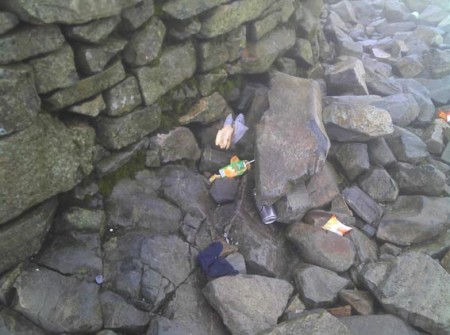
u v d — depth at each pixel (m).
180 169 1.88
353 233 1.92
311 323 1.51
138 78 1.62
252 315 1.56
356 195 2.07
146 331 1.48
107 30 1.43
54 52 1.33
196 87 1.94
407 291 1.69
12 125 1.25
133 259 1.58
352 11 3.62
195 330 1.51
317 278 1.74
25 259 1.44
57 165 1.41
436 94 2.83
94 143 1.57
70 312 1.39
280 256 1.84
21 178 1.32
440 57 3.08
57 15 1.27
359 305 1.69
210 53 1.91
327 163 2.17
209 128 2.04
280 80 2.17
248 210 1.88
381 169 2.16
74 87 1.42
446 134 2.54
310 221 1.93
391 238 1.97
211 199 1.89
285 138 1.92
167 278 1.58
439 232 1.99
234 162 1.95
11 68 1.23
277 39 2.27
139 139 1.73
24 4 1.21
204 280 1.67
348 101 2.35
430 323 1.62
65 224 1.53
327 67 2.78
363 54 3.08
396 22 3.75
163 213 1.73
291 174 1.84
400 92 2.66
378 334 1.60
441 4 3.93
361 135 2.11
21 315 1.38
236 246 1.77
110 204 1.66
